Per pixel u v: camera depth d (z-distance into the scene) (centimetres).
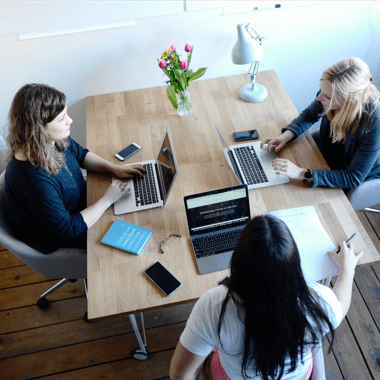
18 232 167
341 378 190
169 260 150
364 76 153
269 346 88
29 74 221
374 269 227
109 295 141
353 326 205
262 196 167
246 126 201
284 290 80
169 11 207
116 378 196
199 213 152
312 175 167
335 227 154
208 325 93
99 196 176
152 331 212
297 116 204
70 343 210
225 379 115
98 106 224
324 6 220
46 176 151
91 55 220
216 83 231
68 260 166
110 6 201
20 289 233
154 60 229
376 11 227
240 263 81
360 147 166
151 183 177
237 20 219
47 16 199
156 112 216
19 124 142
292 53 243
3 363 205
